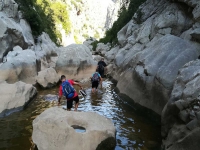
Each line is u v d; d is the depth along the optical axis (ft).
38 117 13.41
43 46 39.40
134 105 19.77
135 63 22.81
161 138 13.94
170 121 12.52
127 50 32.78
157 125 16.01
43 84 26.27
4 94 18.76
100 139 11.78
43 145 11.69
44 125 12.27
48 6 77.15
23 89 20.47
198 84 11.18
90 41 103.24
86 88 27.37
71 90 17.58
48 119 12.46
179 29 25.72
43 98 22.24
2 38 26.96
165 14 27.61
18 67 24.54
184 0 25.18
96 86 25.61
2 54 26.43
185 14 26.25
